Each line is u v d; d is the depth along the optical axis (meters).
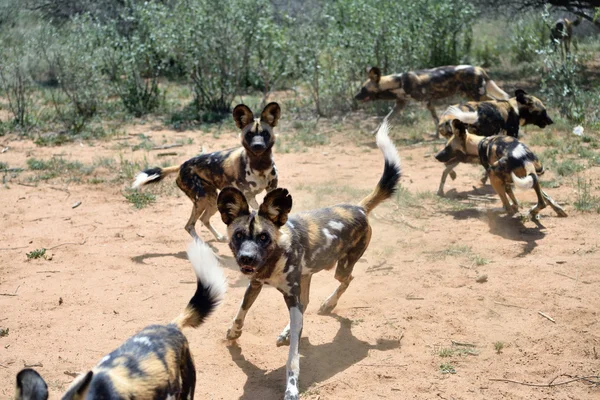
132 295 4.88
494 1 13.02
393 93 9.04
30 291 4.95
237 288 4.96
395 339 4.25
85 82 10.75
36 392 2.16
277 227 3.66
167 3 12.50
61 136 9.41
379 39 10.72
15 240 5.87
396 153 4.46
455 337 4.24
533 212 5.91
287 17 11.39
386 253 5.43
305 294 4.19
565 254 5.25
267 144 5.34
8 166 8.02
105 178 7.56
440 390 3.71
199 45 10.67
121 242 5.82
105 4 14.36
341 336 4.29
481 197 6.68
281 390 3.76
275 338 4.30
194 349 4.19
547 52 9.93
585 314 4.41
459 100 10.66
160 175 5.72
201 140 9.25
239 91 11.84
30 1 14.98
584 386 3.72
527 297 4.64
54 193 7.08
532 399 3.61
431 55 11.40
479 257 5.26
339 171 7.64
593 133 8.55
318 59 10.86
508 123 7.26
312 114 10.52
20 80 10.49
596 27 14.06
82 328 4.45
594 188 6.61
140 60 11.34
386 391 3.71
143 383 2.66
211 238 5.94
